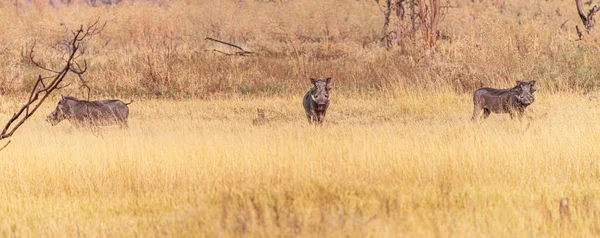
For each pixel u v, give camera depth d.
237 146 12.22
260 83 27.30
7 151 12.42
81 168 10.98
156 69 27.02
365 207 8.26
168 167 10.95
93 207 9.23
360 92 25.41
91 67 31.55
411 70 26.94
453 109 20.05
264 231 7.21
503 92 16.72
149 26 45.19
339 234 7.05
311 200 8.67
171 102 23.78
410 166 10.81
